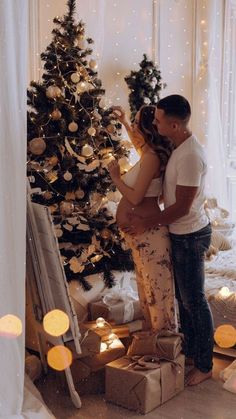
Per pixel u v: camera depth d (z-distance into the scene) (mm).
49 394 2887
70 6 3332
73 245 3258
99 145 3357
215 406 2777
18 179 2332
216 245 4242
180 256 2916
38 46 3822
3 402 2318
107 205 3488
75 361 2855
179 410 2740
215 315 3354
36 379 3025
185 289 2951
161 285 2949
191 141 2809
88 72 3371
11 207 2322
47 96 3146
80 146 3256
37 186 3191
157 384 2748
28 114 3199
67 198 3252
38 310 2904
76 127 3182
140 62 4469
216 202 4500
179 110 2768
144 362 2803
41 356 3053
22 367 2385
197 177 2762
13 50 2283
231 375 3010
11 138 2301
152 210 2930
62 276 2699
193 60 5090
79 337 2773
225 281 3623
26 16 2318
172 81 4949
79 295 3227
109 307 3186
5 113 2279
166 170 2875
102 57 4320
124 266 3404
